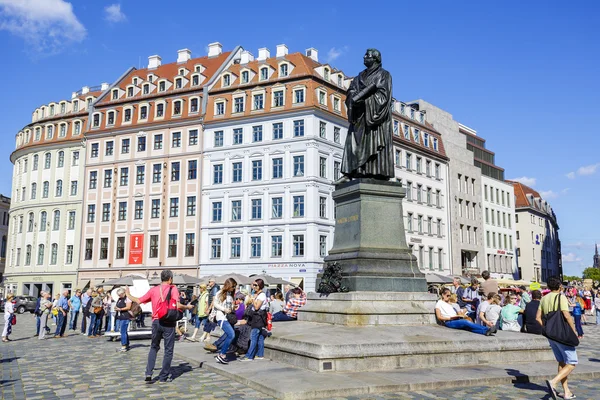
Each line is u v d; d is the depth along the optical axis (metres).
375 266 13.45
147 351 16.22
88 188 59.66
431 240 62.19
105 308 24.80
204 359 12.65
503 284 52.34
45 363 13.55
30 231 63.31
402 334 11.26
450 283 45.09
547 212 94.44
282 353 11.08
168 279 10.36
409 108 64.12
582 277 117.81
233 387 9.44
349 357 9.98
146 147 57.19
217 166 53.91
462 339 10.99
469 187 70.94
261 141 52.03
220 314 11.67
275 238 50.44
